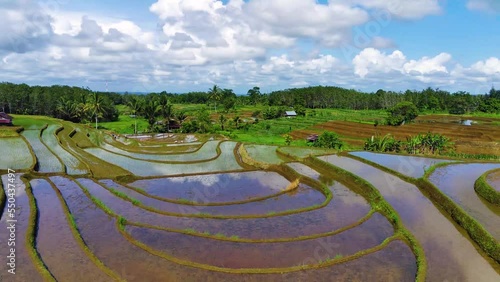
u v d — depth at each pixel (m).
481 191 25.47
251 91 173.50
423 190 27.83
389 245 18.48
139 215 22.89
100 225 20.64
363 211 24.25
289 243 18.86
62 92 115.81
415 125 82.19
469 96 138.62
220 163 40.31
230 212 23.97
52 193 26.27
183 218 22.47
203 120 78.12
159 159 42.00
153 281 14.73
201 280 14.84
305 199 27.11
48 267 15.69
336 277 15.38
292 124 91.12
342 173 32.84
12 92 91.38
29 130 54.38
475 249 18.12
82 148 48.06
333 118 106.06
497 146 57.47
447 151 53.00
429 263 16.61
